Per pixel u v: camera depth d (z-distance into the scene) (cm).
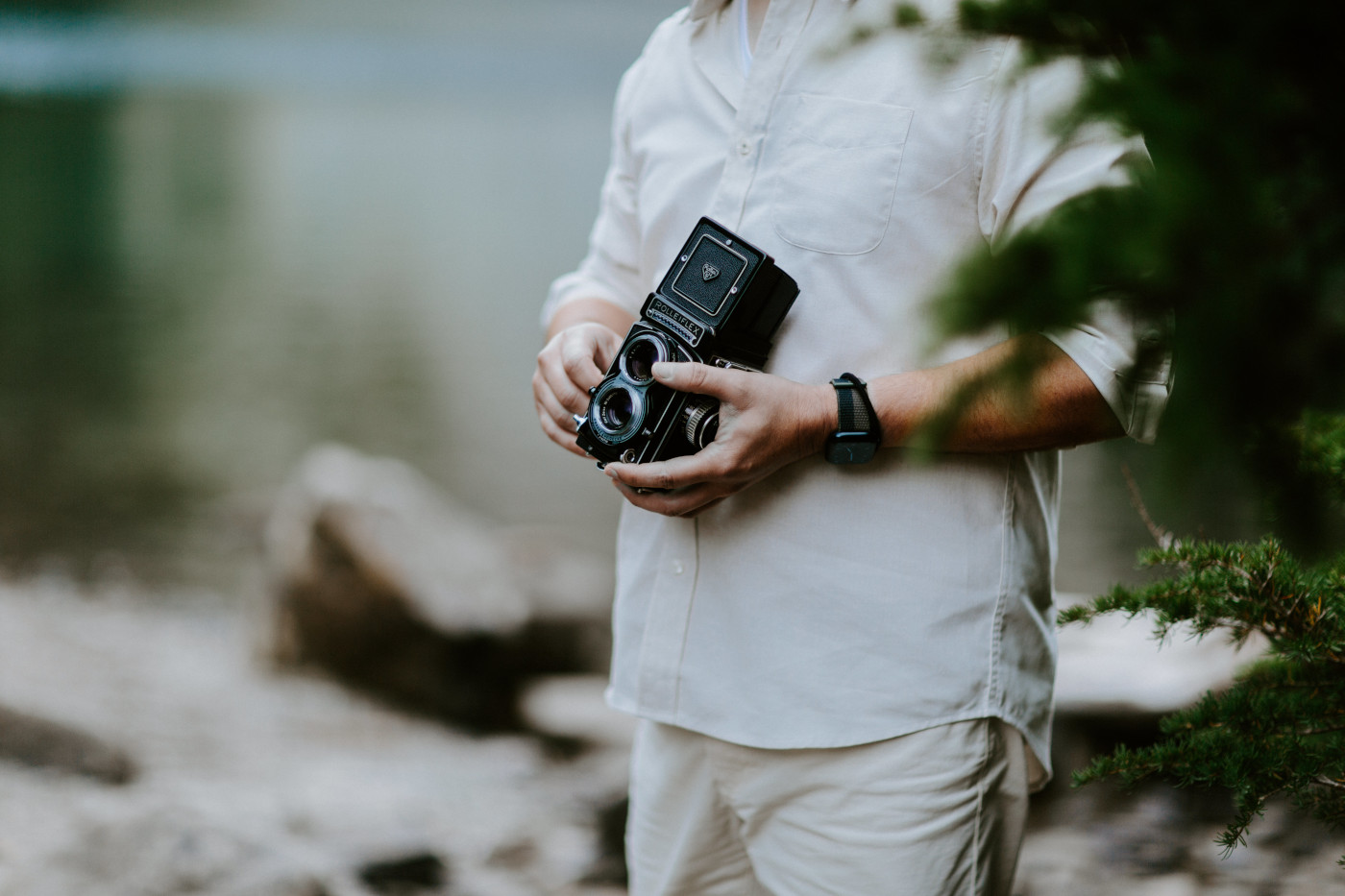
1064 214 58
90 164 4062
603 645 544
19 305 1766
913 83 122
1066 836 266
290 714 479
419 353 1545
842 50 74
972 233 123
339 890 245
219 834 238
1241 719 124
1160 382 68
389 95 10612
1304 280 59
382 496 563
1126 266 55
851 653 129
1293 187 63
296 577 542
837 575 129
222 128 5953
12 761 309
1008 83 70
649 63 150
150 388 1308
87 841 234
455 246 2564
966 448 116
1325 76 61
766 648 133
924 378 121
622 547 150
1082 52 67
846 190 126
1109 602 128
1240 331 56
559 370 142
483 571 547
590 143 5794
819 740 130
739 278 126
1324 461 87
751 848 142
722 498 130
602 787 387
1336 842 223
